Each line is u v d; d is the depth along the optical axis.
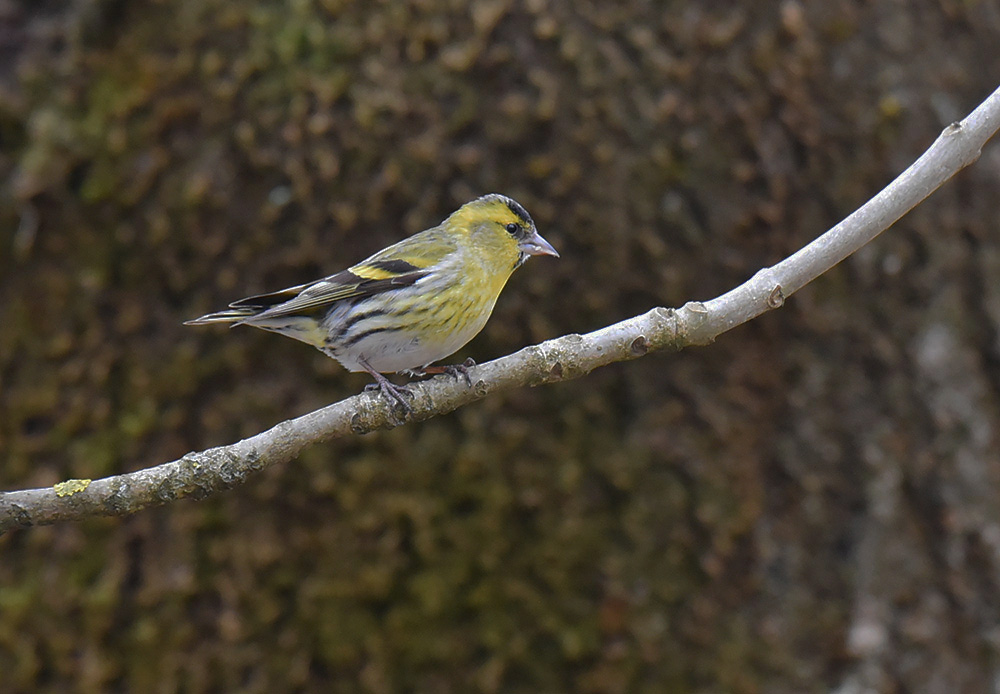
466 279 9.45
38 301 11.55
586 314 11.67
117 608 11.38
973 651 11.55
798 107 11.84
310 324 9.32
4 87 11.55
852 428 11.84
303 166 11.45
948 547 11.66
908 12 12.07
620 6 11.73
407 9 11.49
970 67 12.20
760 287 7.54
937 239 11.91
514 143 11.57
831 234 7.61
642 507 11.67
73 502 6.61
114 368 11.58
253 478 11.41
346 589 11.46
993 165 12.05
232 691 11.38
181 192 11.52
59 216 11.58
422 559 11.55
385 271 9.25
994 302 11.93
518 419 11.63
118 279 11.63
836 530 11.82
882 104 11.91
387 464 11.51
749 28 11.85
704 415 11.72
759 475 11.82
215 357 11.54
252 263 11.54
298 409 11.51
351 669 11.52
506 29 11.58
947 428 11.74
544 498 11.62
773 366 11.88
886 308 11.90
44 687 11.36
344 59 11.52
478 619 11.62
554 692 11.59
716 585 11.66
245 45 11.58
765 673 11.58
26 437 11.45
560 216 11.65
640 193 11.68
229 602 11.38
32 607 11.30
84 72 11.65
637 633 11.57
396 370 9.67
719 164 11.80
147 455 11.47
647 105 11.69
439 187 11.52
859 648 11.52
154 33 11.64
